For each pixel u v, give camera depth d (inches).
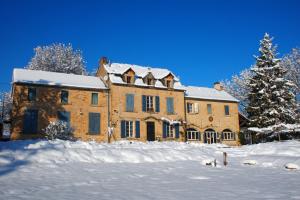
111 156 809.5
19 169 607.5
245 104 2283.5
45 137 1295.5
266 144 1185.4
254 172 660.7
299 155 905.5
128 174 595.8
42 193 402.3
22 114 1289.4
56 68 2185.0
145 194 407.2
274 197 390.6
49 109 1339.8
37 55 2191.2
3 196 379.9
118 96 1464.1
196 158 911.0
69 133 1247.5
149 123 1507.1
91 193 408.5
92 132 1400.1
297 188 460.4
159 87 1550.2
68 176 557.9
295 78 1909.4
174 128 1551.4
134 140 1449.3
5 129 1638.8
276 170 697.0
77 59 2310.5
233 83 2381.9
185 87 1649.9
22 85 1311.5
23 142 893.2
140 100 1505.9
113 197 385.4
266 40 1724.9
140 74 1571.1
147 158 840.3
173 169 689.0
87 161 761.6
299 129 1422.2
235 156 991.6
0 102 2190.0
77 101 1401.3
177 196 396.2
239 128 1763.0
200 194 410.0
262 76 1672.0
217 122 1692.9
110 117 1440.7
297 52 1941.4
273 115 1579.7
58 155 754.2
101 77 1609.3
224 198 384.8
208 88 1882.4
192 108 1660.9
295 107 1658.5
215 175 607.2
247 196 397.7
